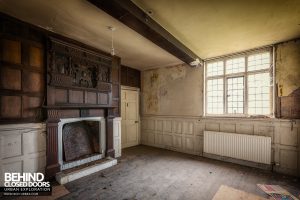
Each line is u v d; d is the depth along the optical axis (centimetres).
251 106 393
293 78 334
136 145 593
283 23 272
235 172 342
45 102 295
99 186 279
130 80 582
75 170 318
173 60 495
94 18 258
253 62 394
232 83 423
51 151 299
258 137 358
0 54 246
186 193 258
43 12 241
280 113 346
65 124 354
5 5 223
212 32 305
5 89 251
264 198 243
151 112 585
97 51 396
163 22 269
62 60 320
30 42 280
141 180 303
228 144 397
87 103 364
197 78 476
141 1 214
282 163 340
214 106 450
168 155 465
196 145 472
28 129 273
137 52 423
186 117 495
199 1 215
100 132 398
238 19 260
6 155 250
